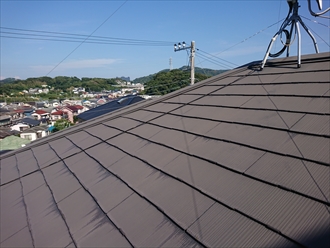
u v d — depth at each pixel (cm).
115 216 292
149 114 604
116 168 402
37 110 7269
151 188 315
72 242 280
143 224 262
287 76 473
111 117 693
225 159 309
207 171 302
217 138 364
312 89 388
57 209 358
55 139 705
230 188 260
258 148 304
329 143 268
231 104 460
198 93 607
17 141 3203
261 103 415
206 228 226
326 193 211
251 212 222
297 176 241
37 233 322
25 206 403
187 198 272
